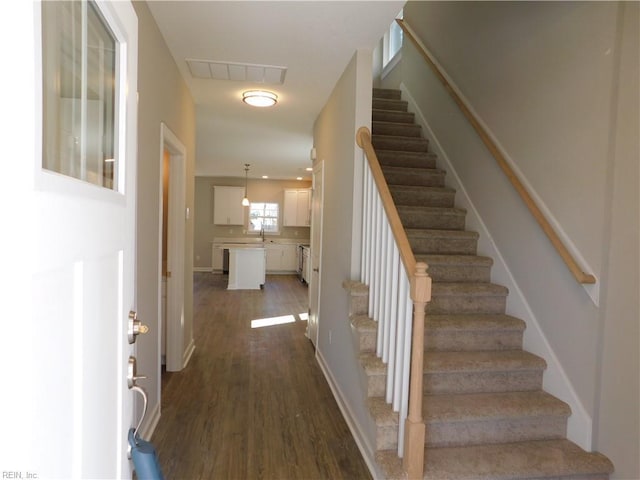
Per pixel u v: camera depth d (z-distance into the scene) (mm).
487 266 2801
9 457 500
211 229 10406
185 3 2066
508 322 2387
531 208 2232
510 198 2629
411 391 1694
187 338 3740
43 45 679
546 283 2244
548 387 2176
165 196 3666
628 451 1712
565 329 2080
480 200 3012
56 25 738
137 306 1979
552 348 2172
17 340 507
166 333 3504
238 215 10266
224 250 10047
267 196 10602
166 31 2377
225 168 8555
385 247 2105
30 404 537
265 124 4566
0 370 490
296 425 2533
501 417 1951
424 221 3164
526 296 2418
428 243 2959
